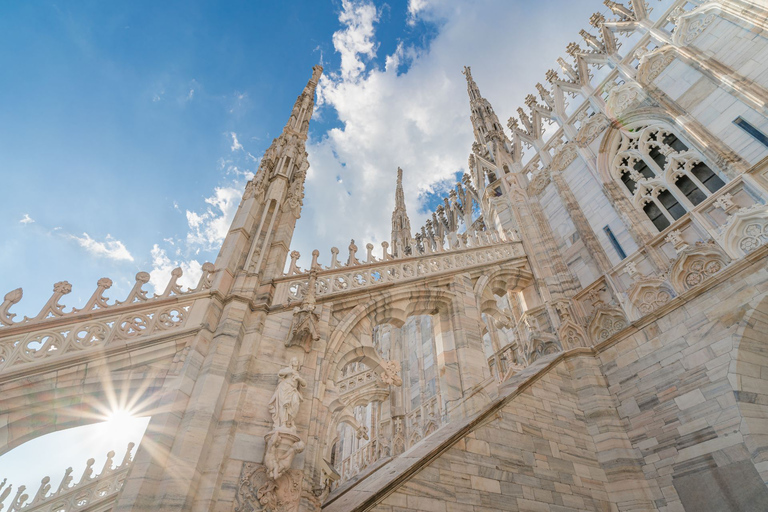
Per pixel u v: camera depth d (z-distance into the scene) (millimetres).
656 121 14914
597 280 14219
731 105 12461
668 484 9836
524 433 10438
